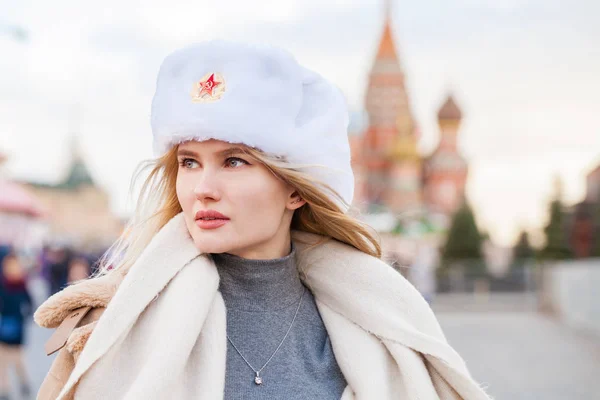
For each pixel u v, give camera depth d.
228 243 2.10
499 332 19.48
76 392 1.97
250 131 2.04
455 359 2.30
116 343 1.99
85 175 92.25
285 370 2.19
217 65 2.07
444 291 32.19
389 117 70.75
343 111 2.27
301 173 2.16
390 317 2.33
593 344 16.66
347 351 2.30
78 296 2.12
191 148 2.09
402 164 63.00
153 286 2.02
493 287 32.38
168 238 2.09
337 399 2.24
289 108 2.11
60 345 2.07
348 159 2.29
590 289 18.95
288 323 2.27
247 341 2.18
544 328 20.48
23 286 8.99
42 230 29.44
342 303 2.38
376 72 71.44
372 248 2.44
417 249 28.03
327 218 2.34
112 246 2.26
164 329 1.98
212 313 2.10
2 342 8.91
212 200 2.08
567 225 56.53
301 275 2.44
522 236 70.19
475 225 58.72
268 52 2.09
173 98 2.08
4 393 8.88
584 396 10.37
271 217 2.16
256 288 2.22
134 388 1.90
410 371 2.28
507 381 11.65
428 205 72.62
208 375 2.01
